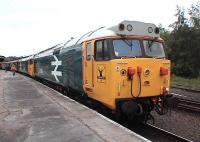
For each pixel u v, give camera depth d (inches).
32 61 1412.4
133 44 413.4
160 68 421.7
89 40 449.1
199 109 545.3
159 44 436.5
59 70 676.1
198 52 1656.0
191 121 473.1
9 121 376.8
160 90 423.2
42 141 287.9
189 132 413.1
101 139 287.3
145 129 422.9
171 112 542.3
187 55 1683.1
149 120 479.2
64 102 521.3
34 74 1294.3
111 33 405.7
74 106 475.2
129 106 394.6
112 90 389.7
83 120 369.1
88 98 486.3
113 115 437.4
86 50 459.8
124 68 393.4
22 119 387.2
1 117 403.2
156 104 426.6
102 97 413.4
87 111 428.8
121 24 406.6
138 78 403.2
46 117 394.3
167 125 452.4
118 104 399.9
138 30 418.6
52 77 791.1
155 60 416.5
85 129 325.1
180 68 1721.2
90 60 443.5
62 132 316.5
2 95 658.8
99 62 417.1
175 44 1724.9
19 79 1325.0
